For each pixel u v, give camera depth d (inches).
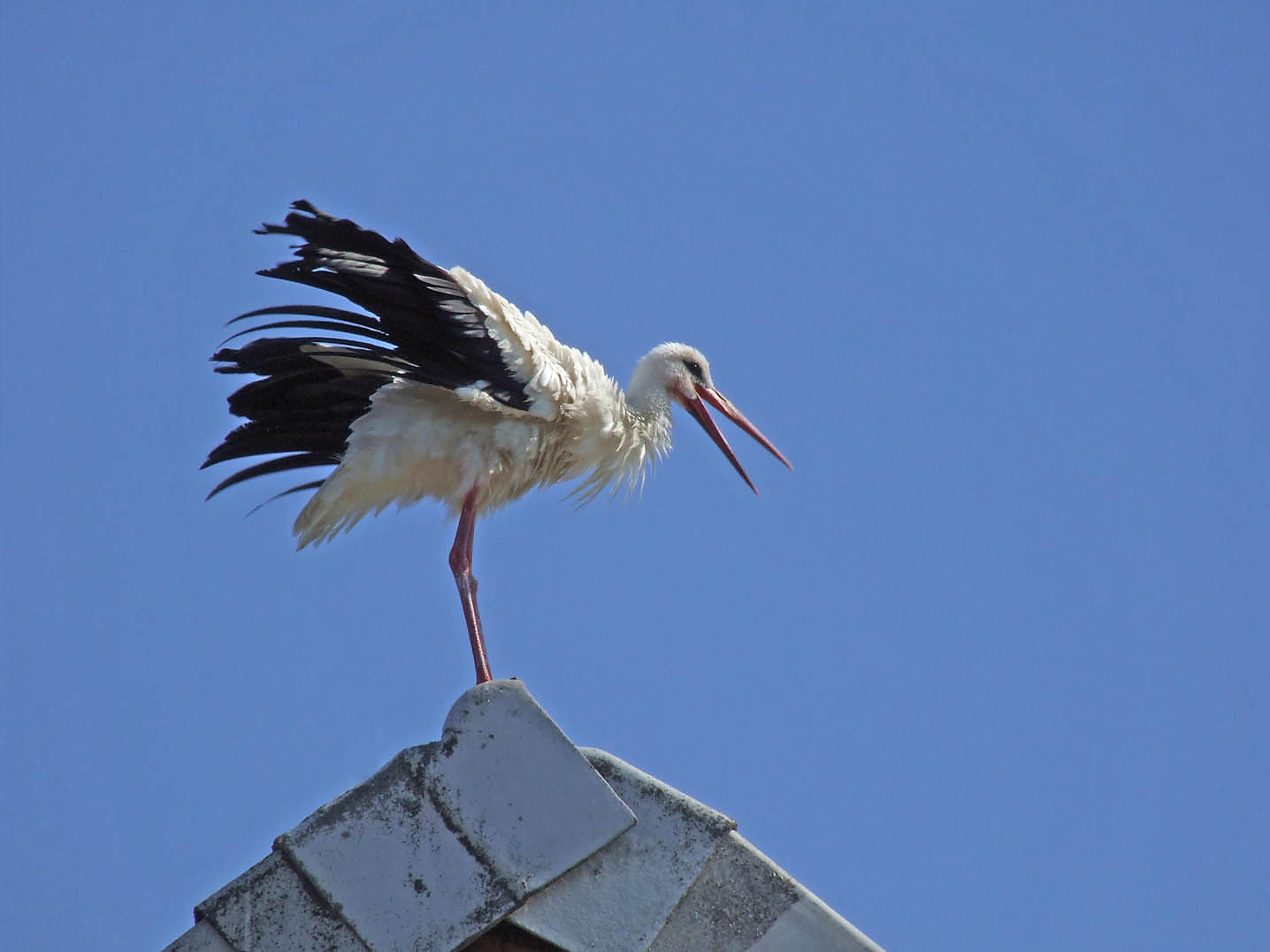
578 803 389.4
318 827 378.6
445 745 390.0
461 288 661.9
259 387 665.6
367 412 668.1
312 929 369.4
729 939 395.2
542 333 694.5
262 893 371.9
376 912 371.9
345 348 643.5
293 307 652.7
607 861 394.3
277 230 633.0
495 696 395.2
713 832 402.3
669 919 393.4
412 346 652.1
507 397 667.4
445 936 370.9
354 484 660.7
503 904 375.2
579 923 387.2
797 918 398.6
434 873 376.8
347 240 636.7
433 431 665.6
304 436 685.3
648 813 402.0
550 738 393.7
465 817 383.2
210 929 369.4
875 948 399.2
